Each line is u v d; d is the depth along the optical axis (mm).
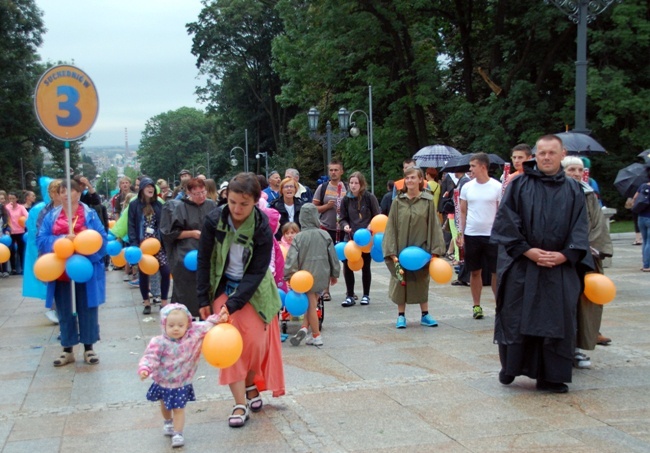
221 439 4520
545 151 5184
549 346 5125
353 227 9453
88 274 6391
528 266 5152
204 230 4730
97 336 6781
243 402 4816
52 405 5402
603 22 24359
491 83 26312
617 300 9203
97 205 13797
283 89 36250
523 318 5113
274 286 4977
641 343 6773
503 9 25844
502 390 5379
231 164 61781
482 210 7961
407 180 7852
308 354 6832
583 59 12453
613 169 26328
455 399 5188
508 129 25891
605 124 23094
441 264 7566
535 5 24484
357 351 6895
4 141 43906
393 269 7961
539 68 27141
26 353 7352
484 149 24859
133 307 10250
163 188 15148
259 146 59281
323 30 29984
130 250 9219
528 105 25484
